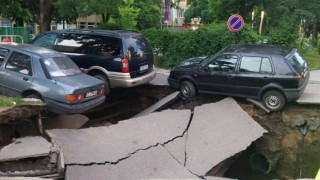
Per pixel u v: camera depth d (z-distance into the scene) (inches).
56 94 339.0
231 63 423.2
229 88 424.2
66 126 374.6
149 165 305.7
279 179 386.6
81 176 273.9
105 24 750.5
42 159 273.3
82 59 455.5
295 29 657.6
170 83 472.7
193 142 349.4
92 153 298.0
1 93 362.6
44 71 348.5
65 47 467.2
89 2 709.3
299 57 424.8
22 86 350.0
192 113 395.2
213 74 431.5
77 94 340.8
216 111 400.2
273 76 395.9
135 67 448.5
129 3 770.2
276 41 584.7
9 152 271.0
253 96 412.5
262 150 411.2
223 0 838.5
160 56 645.3
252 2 844.6
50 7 911.0
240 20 514.0
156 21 968.3
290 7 856.3
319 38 1041.5
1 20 1185.4
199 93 452.1
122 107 490.6
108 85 447.2
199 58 490.9
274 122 410.6
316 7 845.8
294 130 407.2
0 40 727.7
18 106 305.3
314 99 409.4
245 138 364.5
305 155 406.3
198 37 596.7
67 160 283.7
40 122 324.8
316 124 402.6
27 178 246.8
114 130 340.2
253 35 577.9
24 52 360.5
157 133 349.1
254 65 409.4
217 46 583.5
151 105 469.4
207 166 320.8
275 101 400.8
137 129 349.1
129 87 455.8
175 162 318.7
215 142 353.1
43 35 486.0
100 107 467.5
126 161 300.4
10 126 313.6
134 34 464.8
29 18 1106.1
